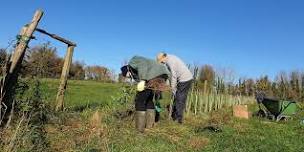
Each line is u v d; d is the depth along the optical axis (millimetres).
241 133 12117
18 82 9062
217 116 15617
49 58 10070
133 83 12102
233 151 9547
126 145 8727
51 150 7777
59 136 8539
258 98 18078
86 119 10242
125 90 12086
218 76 21016
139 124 10328
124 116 11523
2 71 8328
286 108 16984
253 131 12742
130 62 10969
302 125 14992
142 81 10391
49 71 10234
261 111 18250
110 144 8570
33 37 9062
